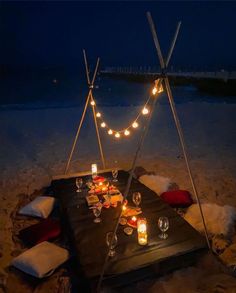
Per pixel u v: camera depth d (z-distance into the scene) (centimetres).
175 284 293
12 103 2027
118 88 3369
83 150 864
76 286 304
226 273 307
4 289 311
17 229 427
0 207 501
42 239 379
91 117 1399
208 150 812
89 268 287
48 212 460
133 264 290
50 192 549
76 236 339
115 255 304
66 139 1005
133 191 456
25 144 956
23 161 777
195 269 312
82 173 547
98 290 274
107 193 436
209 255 325
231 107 1520
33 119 1381
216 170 651
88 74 525
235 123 1152
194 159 738
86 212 394
